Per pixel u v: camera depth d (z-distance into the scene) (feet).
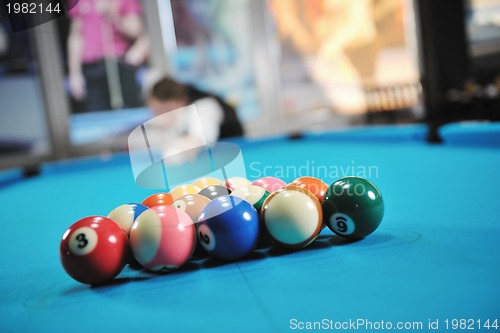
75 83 9.96
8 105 9.61
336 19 11.32
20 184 5.90
